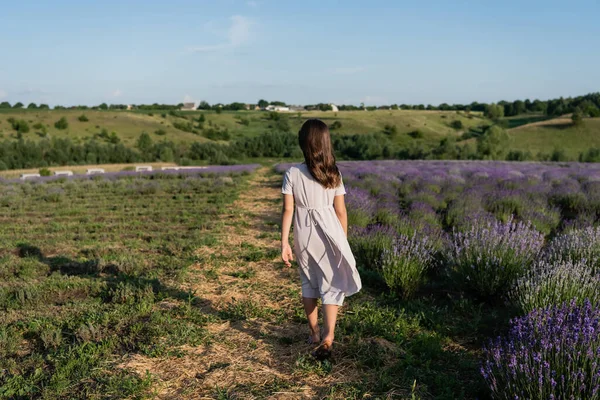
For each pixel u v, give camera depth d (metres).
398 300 5.25
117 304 5.05
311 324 3.81
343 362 3.62
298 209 3.59
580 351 2.78
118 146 66.06
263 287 5.77
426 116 165.88
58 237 9.35
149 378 3.35
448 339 4.12
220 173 27.92
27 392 3.26
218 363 3.65
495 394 2.91
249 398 3.12
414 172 21.62
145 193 18.05
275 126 141.38
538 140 94.06
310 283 3.69
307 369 3.49
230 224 10.67
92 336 4.20
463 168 26.95
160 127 121.25
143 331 4.31
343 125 137.00
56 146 62.78
